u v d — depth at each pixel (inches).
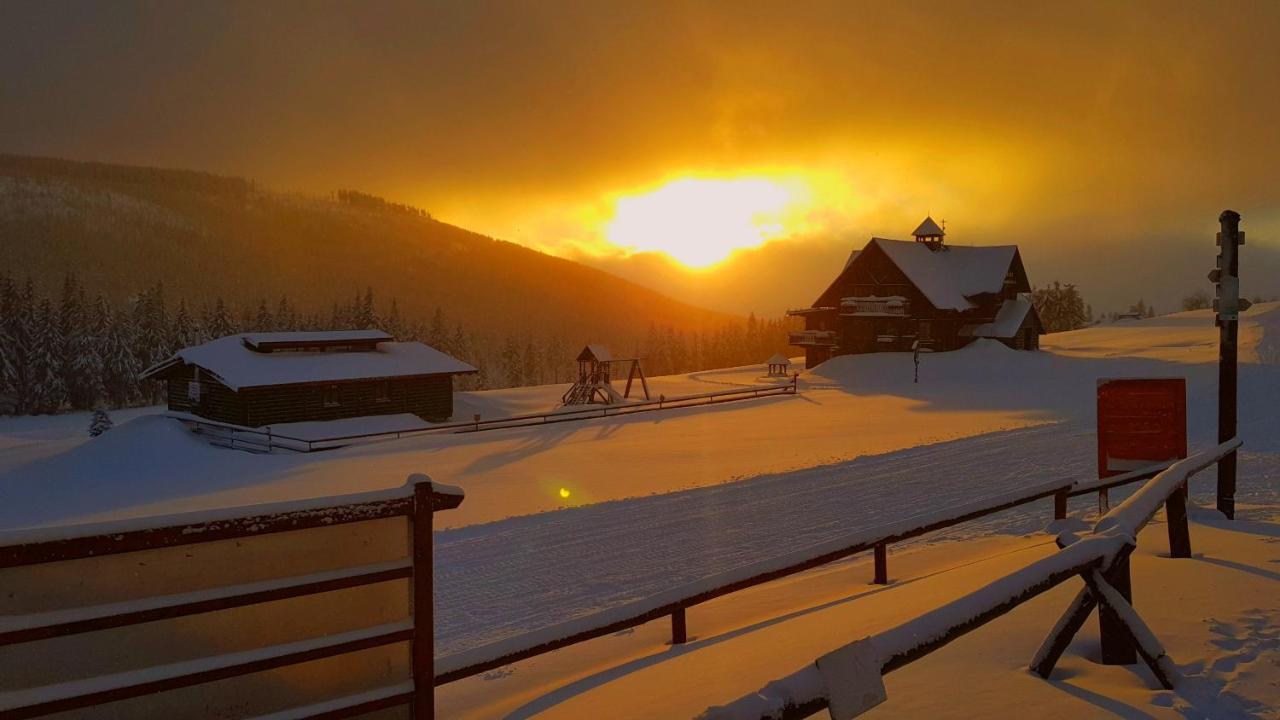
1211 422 1030.4
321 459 1256.8
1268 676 179.6
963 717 164.6
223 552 119.8
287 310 4532.5
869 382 2359.7
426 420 1872.5
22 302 3065.9
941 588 301.0
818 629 257.4
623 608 218.1
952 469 772.6
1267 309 3489.2
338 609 128.9
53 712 107.7
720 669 223.8
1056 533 409.7
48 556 106.5
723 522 572.4
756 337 6082.7
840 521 569.3
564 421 1647.4
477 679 259.3
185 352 1797.5
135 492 1117.1
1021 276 2874.0
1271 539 337.1
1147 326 3469.5
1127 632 180.1
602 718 192.5
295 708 124.3
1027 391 1894.7
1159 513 420.5
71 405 3063.5
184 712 117.2
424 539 134.2
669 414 1732.3
